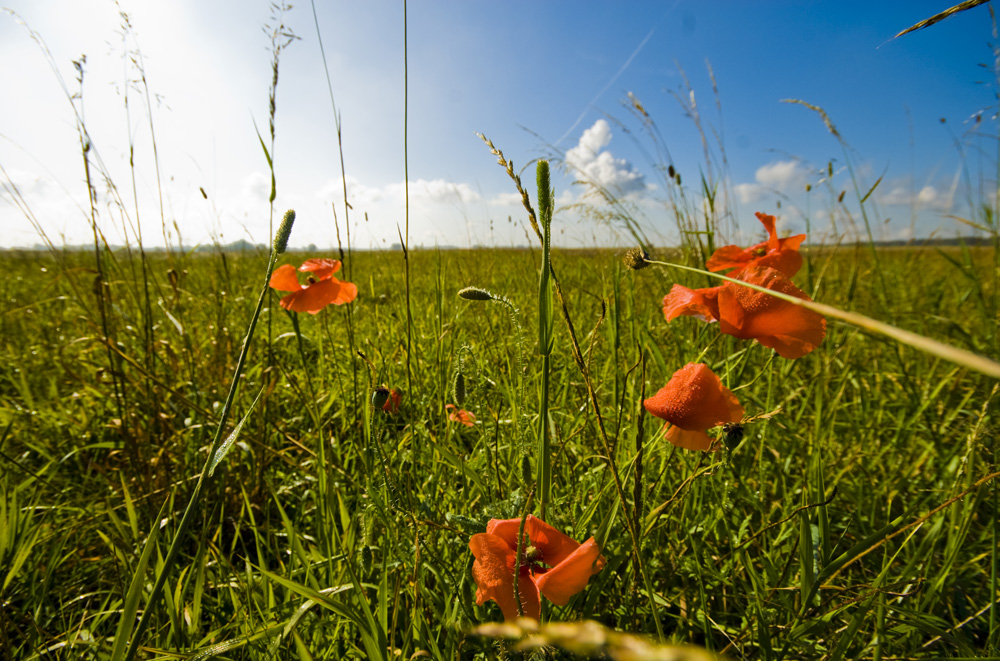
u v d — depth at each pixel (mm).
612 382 513
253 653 269
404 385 545
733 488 387
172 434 503
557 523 325
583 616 272
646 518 301
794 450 458
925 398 542
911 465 450
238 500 457
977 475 382
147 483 448
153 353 561
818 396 457
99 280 495
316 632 294
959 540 299
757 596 282
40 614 333
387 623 286
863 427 498
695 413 224
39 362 723
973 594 349
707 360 482
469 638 266
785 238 320
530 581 219
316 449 482
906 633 279
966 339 565
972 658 239
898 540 372
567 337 618
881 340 592
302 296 436
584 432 442
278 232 203
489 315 667
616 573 307
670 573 317
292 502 464
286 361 714
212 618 325
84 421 551
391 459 365
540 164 214
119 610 317
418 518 305
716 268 368
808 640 290
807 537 273
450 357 471
